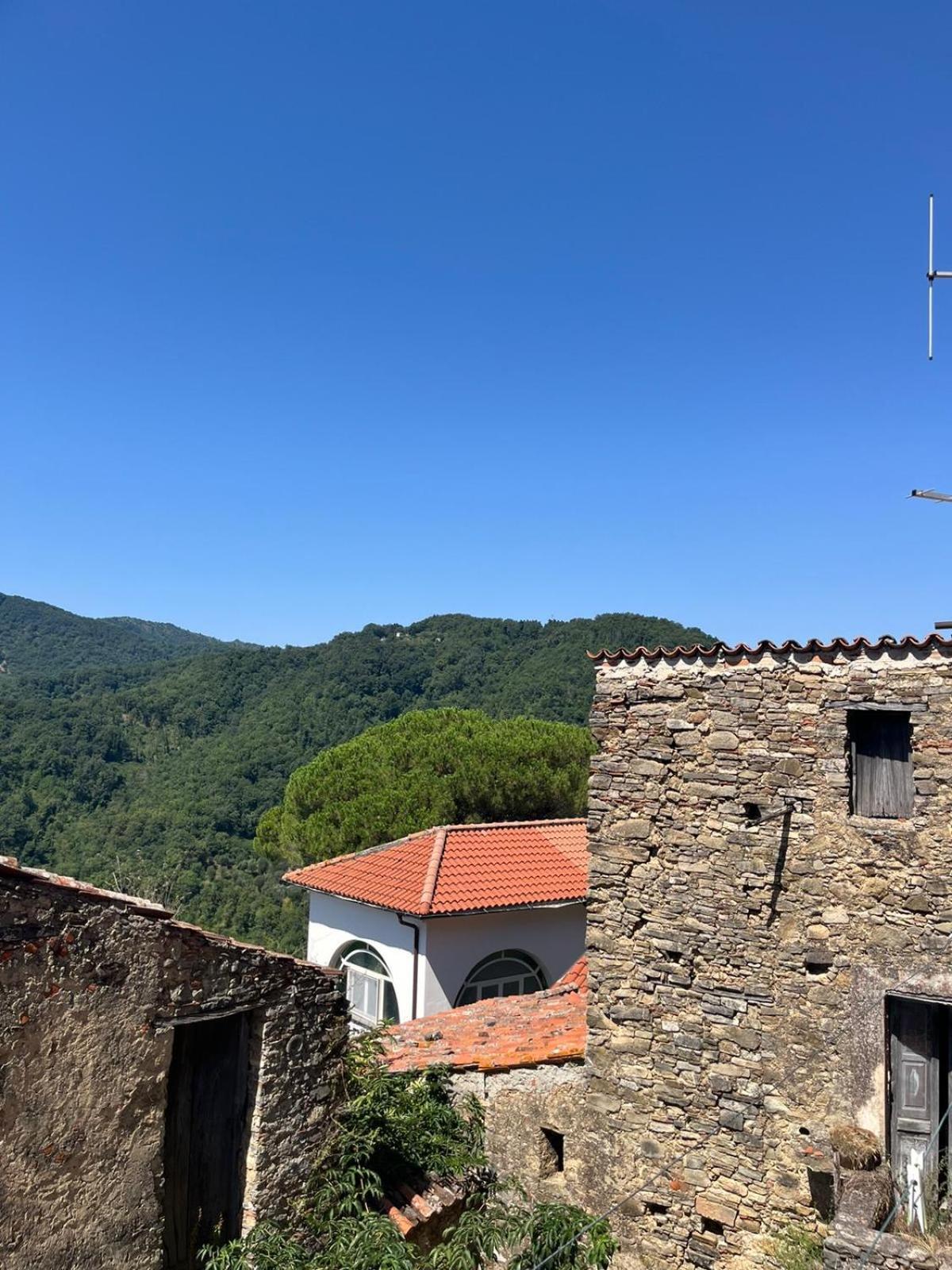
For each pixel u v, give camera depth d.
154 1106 6.24
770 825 8.75
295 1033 7.34
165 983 6.35
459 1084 10.16
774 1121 8.55
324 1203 7.37
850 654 8.41
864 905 8.26
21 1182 5.52
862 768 8.52
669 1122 9.12
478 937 17.41
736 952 8.85
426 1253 8.26
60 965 5.73
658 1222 9.05
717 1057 8.89
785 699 8.73
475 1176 9.20
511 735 26.02
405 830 23.08
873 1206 7.47
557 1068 9.89
